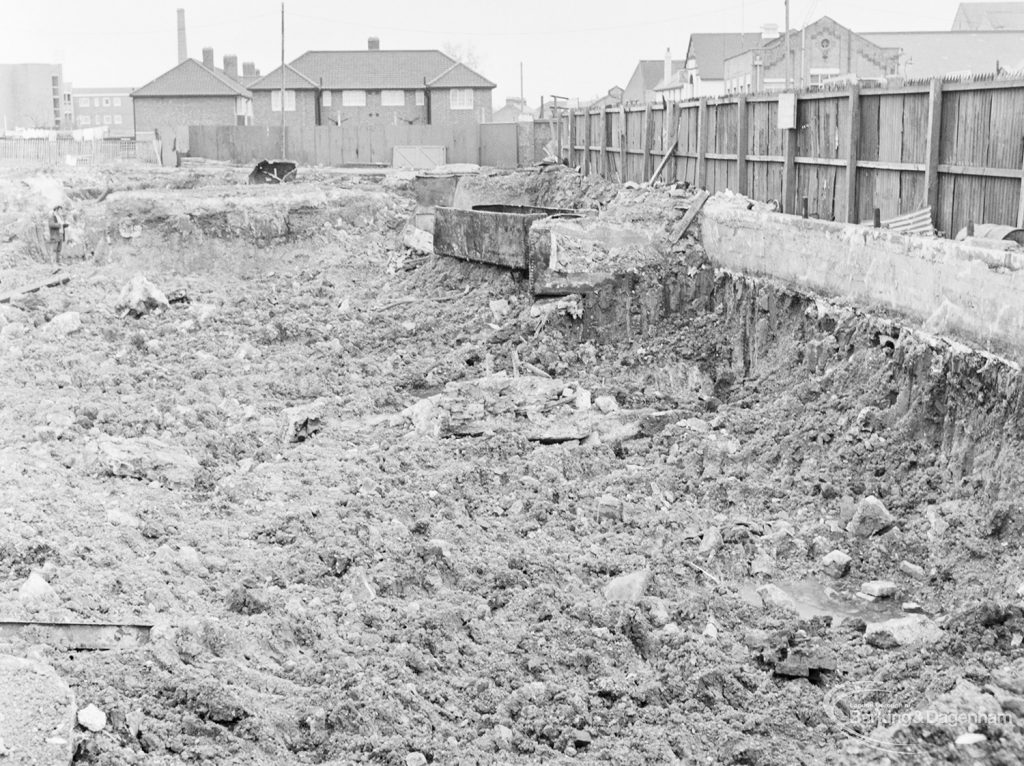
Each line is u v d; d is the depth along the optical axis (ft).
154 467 39.40
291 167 101.71
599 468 44.04
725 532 37.19
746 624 31.91
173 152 145.59
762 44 161.99
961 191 42.24
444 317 63.05
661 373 55.98
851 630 31.48
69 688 22.82
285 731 24.57
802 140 54.80
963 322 38.27
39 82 360.07
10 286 68.85
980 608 28.81
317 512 36.65
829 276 47.96
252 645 27.78
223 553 33.32
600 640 30.22
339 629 29.55
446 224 68.74
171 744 22.93
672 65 257.96
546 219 61.41
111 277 70.18
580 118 106.73
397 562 33.63
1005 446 35.50
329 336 61.52
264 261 74.23
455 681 27.76
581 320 59.77
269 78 221.66
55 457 39.68
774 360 52.08
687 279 59.93
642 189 70.18
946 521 36.09
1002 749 23.32
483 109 224.74
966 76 42.32
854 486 39.70
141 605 28.63
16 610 26.68
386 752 24.12
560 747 25.53
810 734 25.85
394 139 142.61
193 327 61.52
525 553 35.22
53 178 108.17
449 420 48.06
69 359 53.52
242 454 44.01
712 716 26.76
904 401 41.22
